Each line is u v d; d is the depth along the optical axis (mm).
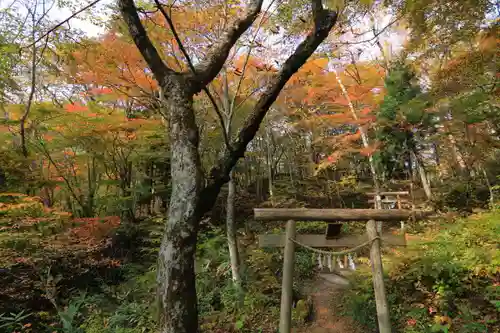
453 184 12219
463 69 7715
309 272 7875
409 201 10633
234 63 7637
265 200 14766
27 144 8250
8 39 6781
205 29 6402
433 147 13734
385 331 3621
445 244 5918
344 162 14133
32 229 6707
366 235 4070
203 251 8836
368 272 6312
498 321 4293
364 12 5129
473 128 9641
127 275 8062
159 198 12992
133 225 10078
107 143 9375
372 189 13250
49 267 6148
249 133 3035
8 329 5414
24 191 8180
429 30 7297
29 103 7668
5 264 5648
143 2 5871
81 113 8070
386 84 12023
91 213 9547
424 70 10914
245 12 3439
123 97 8367
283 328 3723
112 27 6441
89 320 5887
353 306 5645
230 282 6703
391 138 12281
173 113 2789
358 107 11250
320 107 12164
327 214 3947
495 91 7902
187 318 2379
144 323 5477
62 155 9500
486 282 4863
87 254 7410
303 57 3029
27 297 5891
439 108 9805
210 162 12414
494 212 6895
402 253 6145
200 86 2965
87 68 7012
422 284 5379
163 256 2490
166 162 11914
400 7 6793
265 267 7473
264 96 3062
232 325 5480
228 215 7012
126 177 11305
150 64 2930
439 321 4566
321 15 3096
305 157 16375
